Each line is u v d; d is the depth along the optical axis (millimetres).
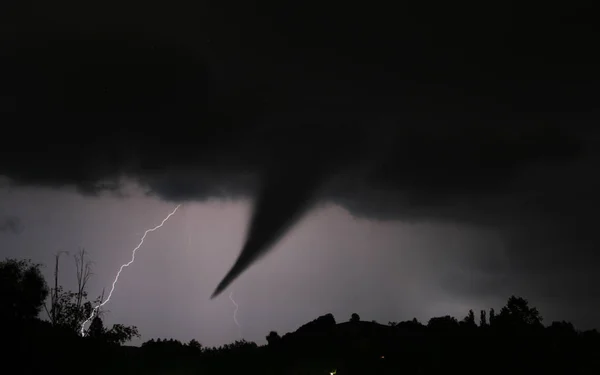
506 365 41312
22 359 32656
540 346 42281
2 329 32656
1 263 35094
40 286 35688
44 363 33656
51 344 34688
